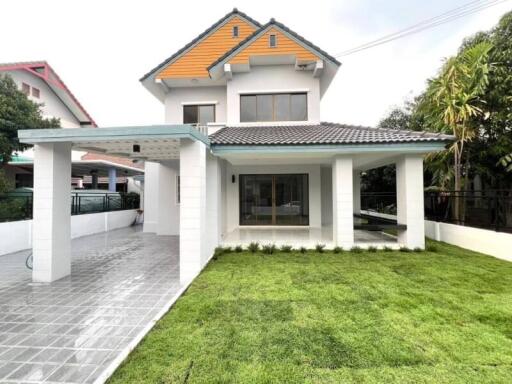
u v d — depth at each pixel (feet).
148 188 51.52
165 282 21.30
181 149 21.94
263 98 41.68
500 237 25.85
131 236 46.24
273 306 15.55
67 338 13.05
